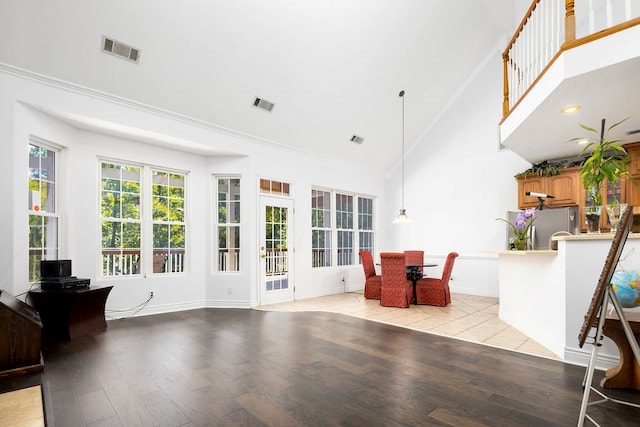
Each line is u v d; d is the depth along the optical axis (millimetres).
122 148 4746
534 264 3525
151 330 4004
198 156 5566
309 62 4914
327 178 7031
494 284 6406
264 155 5891
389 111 6602
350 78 5480
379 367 2770
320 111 5859
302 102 5523
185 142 4941
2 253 3398
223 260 5648
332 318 4664
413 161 7809
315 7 4277
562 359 2908
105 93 4082
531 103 3512
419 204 7648
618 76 2713
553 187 5219
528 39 4141
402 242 7984
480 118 6648
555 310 3090
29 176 3840
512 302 4195
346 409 2068
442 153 7246
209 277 5543
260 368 2760
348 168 7492
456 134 7008
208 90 4656
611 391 2264
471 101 6781
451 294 6758
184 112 4773
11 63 3439
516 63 4625
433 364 2836
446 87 6742
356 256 7738
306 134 6191
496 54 6445
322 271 6832
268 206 5938
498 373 2621
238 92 4883
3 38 3270
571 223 4996
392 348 3289
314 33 4562
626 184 4598
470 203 6758
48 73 3662
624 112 3486
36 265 3912
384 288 5570
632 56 2465
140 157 4918
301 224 6465
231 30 4105
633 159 4562
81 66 3760
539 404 2100
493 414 1980
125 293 4699
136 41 3793
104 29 3574
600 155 2719
